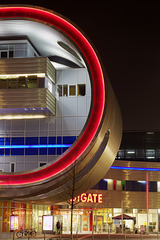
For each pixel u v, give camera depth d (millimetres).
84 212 61719
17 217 44312
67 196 47719
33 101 46688
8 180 42844
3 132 50531
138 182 71500
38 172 42594
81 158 41188
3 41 49781
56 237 45406
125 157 100938
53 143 49812
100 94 42031
